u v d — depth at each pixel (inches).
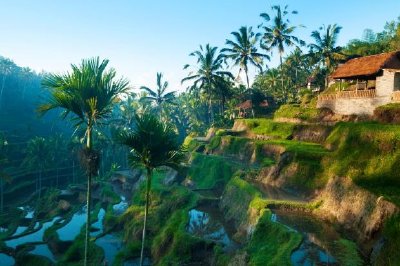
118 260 1206.9
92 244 1376.7
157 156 812.0
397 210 748.0
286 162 1422.2
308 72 3890.3
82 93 759.1
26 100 5846.5
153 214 1485.0
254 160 1770.4
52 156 3294.8
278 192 1306.6
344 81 2172.7
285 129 1920.5
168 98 3548.2
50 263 1312.7
